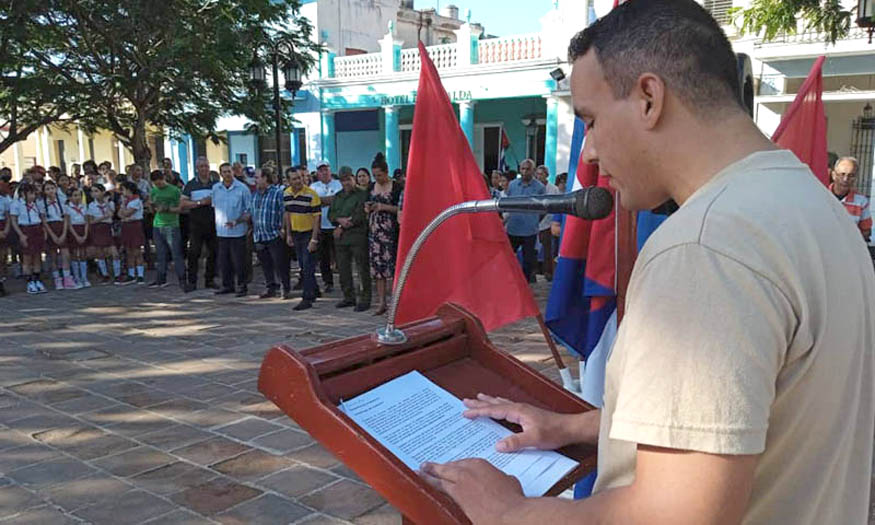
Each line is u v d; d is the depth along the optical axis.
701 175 0.91
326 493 3.32
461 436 1.31
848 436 0.89
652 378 0.78
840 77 11.27
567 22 14.66
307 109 19.48
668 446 0.76
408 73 17.31
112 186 12.47
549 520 0.93
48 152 28.36
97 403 4.66
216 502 3.24
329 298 8.68
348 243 7.84
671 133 0.92
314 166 19.73
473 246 2.78
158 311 7.98
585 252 2.73
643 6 0.93
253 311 7.92
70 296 9.13
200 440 3.99
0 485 3.43
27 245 9.31
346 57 18.69
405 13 22.12
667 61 0.90
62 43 12.38
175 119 14.18
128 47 12.56
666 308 0.79
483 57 16.23
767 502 0.86
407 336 1.46
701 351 0.76
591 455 1.32
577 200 1.22
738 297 0.76
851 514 0.96
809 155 3.17
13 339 6.57
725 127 0.91
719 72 0.90
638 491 0.80
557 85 14.96
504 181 10.44
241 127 21.14
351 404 1.28
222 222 8.85
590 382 2.68
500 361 1.53
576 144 2.94
